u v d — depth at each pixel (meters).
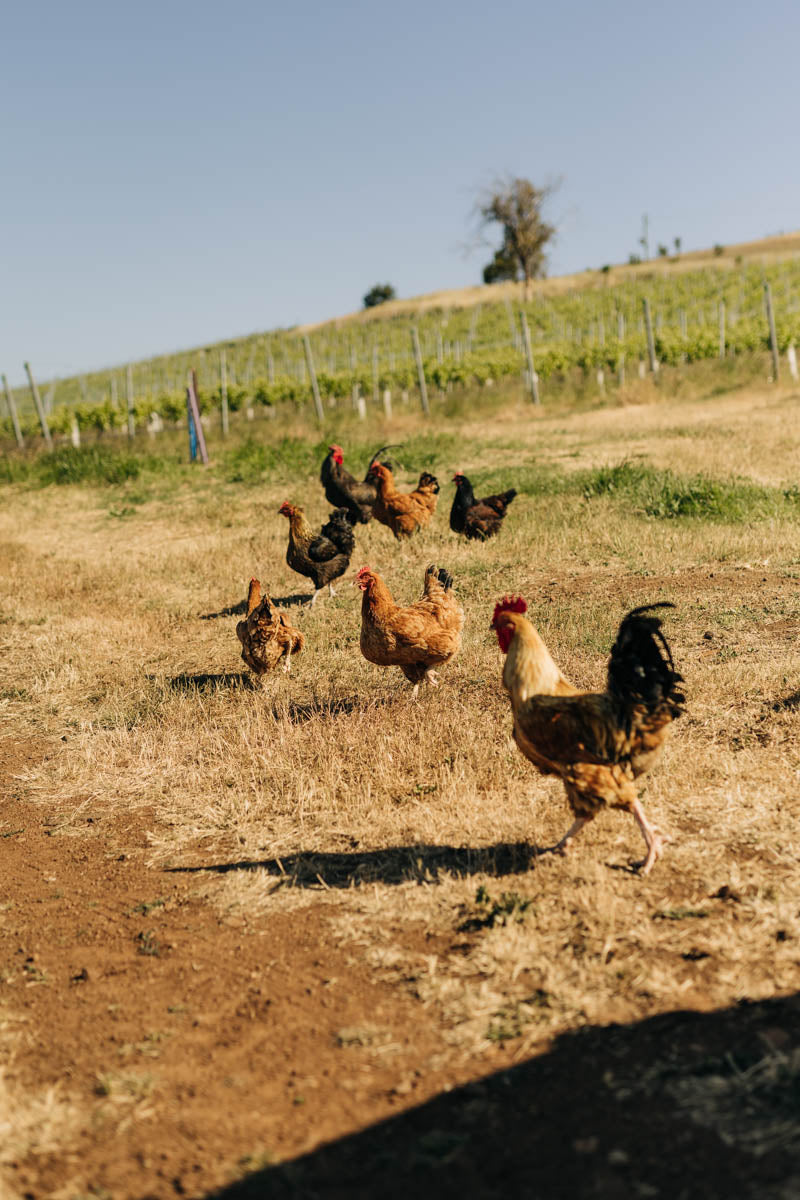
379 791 5.84
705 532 11.27
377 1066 3.39
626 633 4.39
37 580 12.71
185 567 12.91
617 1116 3.00
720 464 15.07
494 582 10.36
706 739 5.93
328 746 6.47
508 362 38.03
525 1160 2.86
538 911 4.27
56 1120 3.25
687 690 6.64
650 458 16.73
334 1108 3.19
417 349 27.53
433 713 6.80
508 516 13.12
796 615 8.17
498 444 20.48
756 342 34.25
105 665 9.30
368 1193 2.80
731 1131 2.88
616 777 4.43
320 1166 2.93
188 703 7.89
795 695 6.39
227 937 4.45
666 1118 2.97
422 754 6.20
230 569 12.54
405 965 4.03
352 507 13.17
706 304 62.22
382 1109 3.16
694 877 4.43
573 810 4.62
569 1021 3.51
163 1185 2.91
